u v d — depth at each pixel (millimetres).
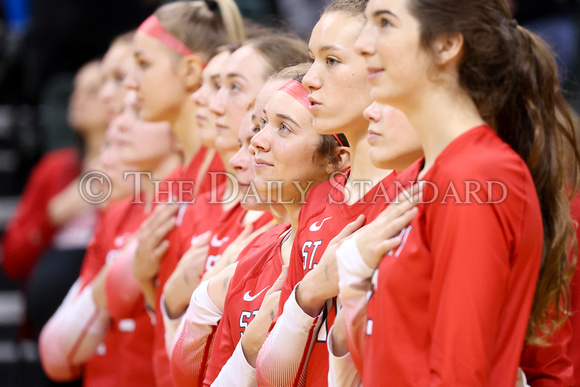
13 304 16922
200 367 6363
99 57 17203
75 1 16859
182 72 8031
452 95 4164
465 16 4070
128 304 8773
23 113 18250
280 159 5445
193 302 6371
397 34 4102
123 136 9234
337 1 5152
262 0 13484
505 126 4383
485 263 3910
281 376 5066
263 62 6738
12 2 18984
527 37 4445
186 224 7797
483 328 3883
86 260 10320
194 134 8172
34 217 13703
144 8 17016
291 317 4996
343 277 4453
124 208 9828
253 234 6629
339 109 5004
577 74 12930
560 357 5746
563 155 4754
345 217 5148
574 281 6473
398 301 4121
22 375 13172
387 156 4633
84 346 9484
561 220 4547
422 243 4137
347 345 4641
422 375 4039
